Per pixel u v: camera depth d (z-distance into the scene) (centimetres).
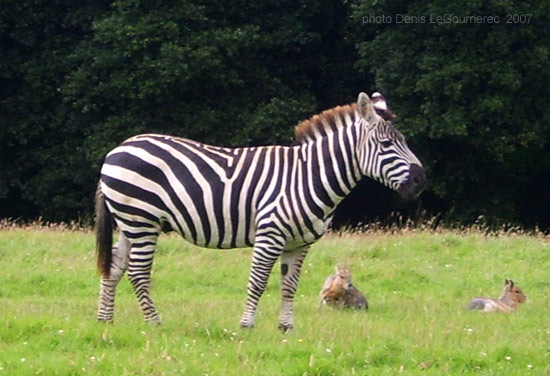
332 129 1349
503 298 1719
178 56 3011
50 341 1244
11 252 2084
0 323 1288
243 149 1363
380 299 1814
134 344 1252
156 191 1332
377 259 2142
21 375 1116
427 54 3025
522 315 1608
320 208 1320
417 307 1706
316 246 2184
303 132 1357
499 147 3027
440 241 2259
